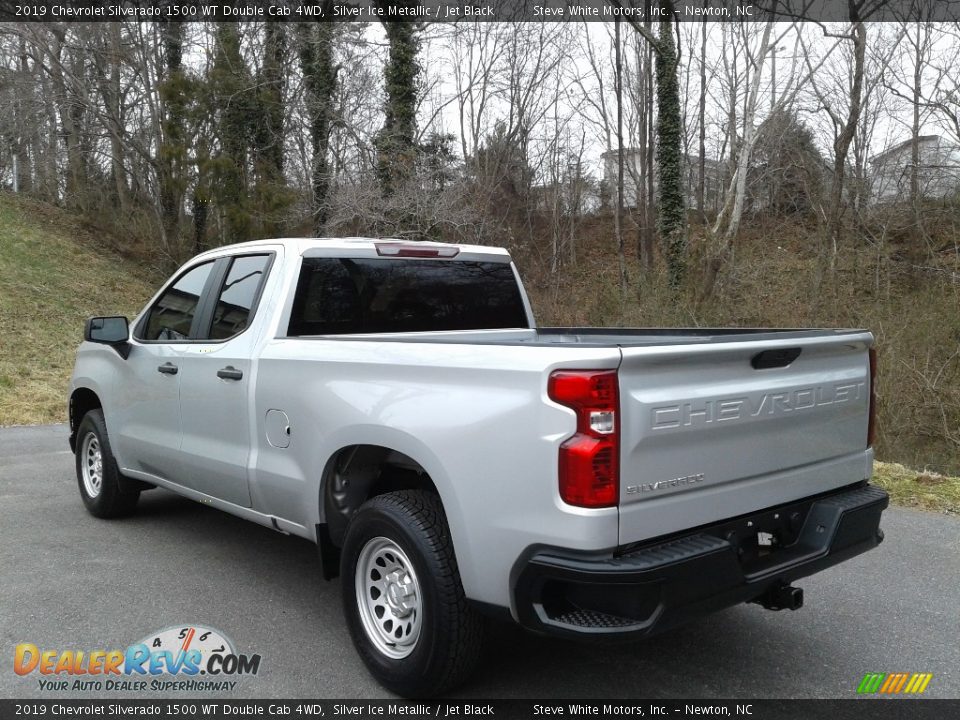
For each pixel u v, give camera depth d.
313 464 3.71
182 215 26.58
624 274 19.73
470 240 19.56
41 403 12.11
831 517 3.35
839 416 3.57
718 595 2.84
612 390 2.67
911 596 4.49
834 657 3.72
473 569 2.97
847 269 17.48
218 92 22.62
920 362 10.62
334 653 3.73
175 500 6.54
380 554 3.43
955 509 6.25
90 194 28.27
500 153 27.53
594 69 27.94
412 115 19.77
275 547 5.29
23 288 20.41
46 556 5.04
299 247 4.24
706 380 2.96
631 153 29.73
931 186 17.34
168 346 4.91
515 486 2.82
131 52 24.94
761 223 26.61
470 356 3.03
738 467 3.08
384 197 19.00
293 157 23.31
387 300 4.56
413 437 3.16
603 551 2.67
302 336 4.19
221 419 4.40
